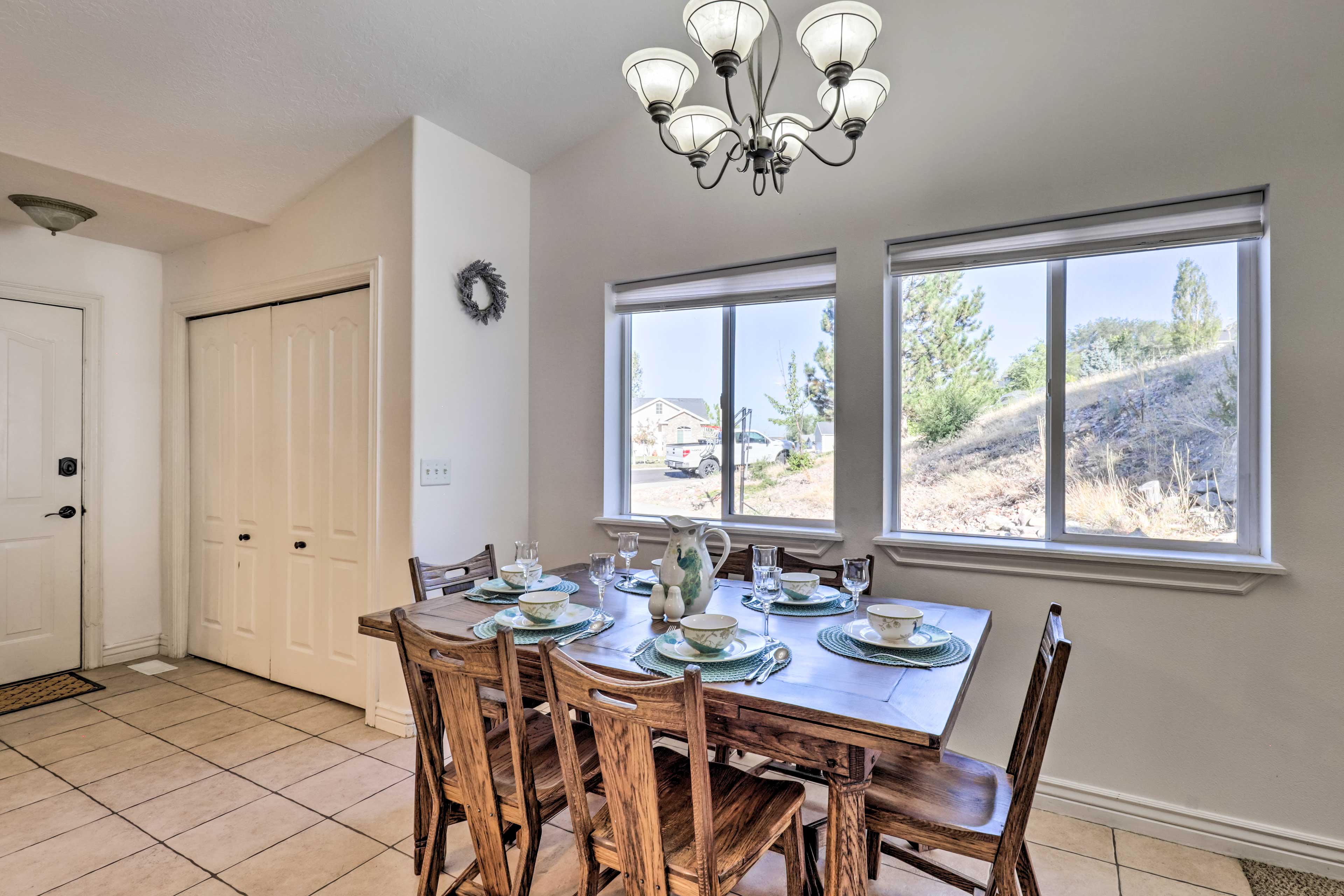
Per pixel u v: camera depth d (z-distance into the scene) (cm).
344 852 204
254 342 354
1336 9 197
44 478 349
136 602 382
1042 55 236
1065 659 134
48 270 346
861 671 152
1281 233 203
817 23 153
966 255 252
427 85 275
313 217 323
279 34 238
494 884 157
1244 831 207
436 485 297
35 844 207
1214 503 224
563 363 341
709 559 193
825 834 219
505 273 336
